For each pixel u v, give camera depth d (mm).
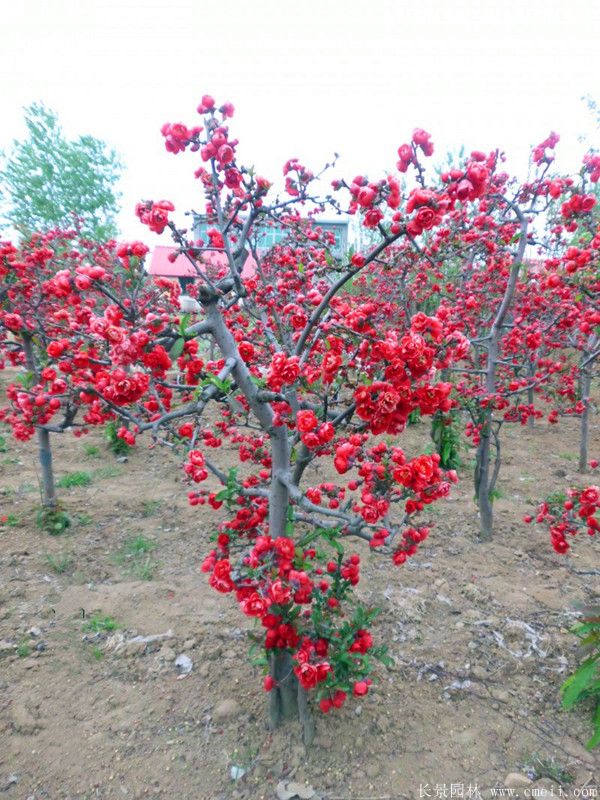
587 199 3035
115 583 3766
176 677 2834
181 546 4297
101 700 2670
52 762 2307
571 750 2406
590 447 7367
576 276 3381
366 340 1843
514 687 2791
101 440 7004
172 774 2258
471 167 1606
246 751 2363
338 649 2336
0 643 3057
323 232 4012
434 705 2652
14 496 5156
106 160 20516
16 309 4273
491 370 4465
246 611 1853
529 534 4645
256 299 3701
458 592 3688
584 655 2719
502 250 4484
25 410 2459
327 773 2256
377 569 3941
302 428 1679
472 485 5832
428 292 6082
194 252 2180
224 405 3385
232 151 1975
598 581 3879
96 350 2117
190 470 1939
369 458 1947
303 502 1935
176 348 1810
